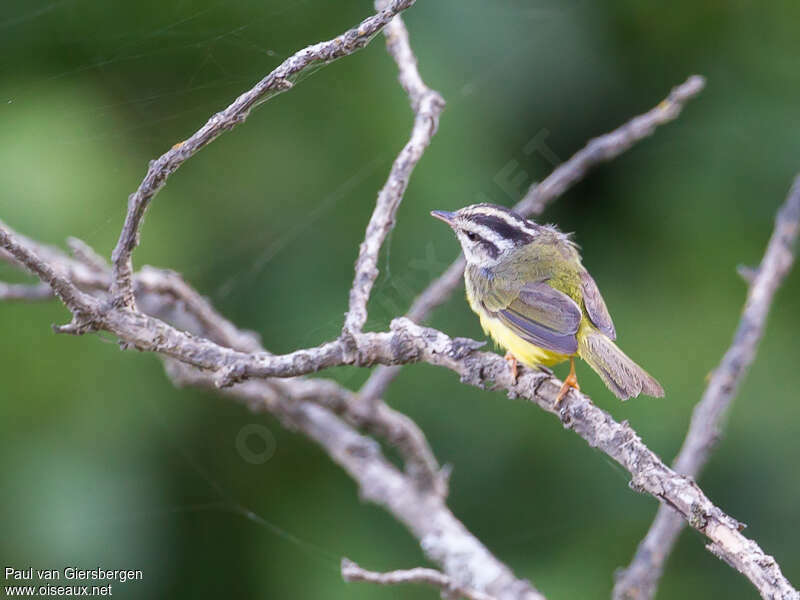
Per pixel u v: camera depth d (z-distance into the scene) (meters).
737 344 7.79
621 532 11.35
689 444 7.50
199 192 12.22
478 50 12.42
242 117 5.14
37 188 10.86
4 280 11.17
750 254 12.27
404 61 7.38
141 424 11.39
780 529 11.28
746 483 11.50
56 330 5.61
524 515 11.62
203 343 5.86
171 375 9.61
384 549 11.53
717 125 12.80
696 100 12.88
